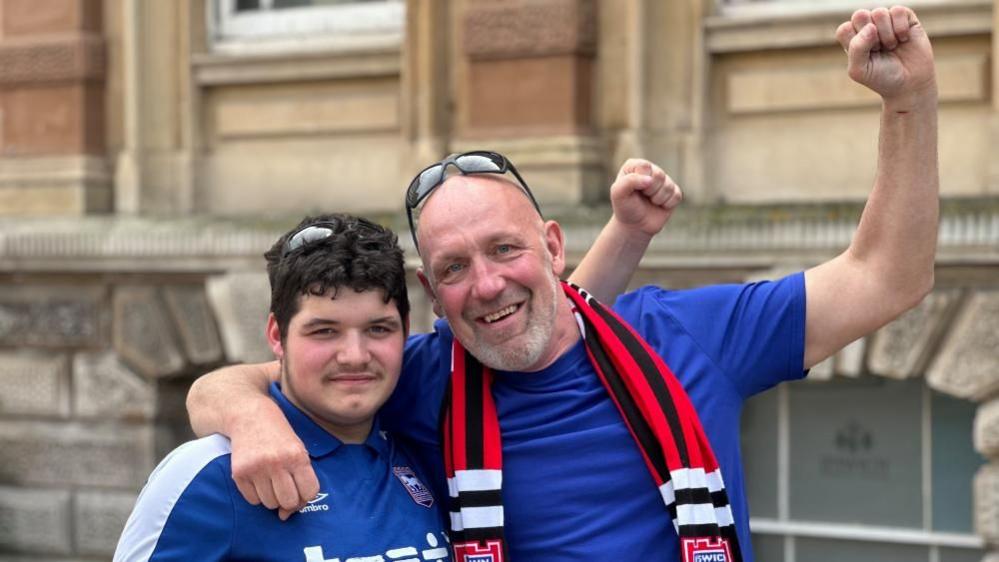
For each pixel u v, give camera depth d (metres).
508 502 3.04
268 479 2.74
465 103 7.13
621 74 6.88
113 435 7.75
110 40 8.05
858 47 2.84
